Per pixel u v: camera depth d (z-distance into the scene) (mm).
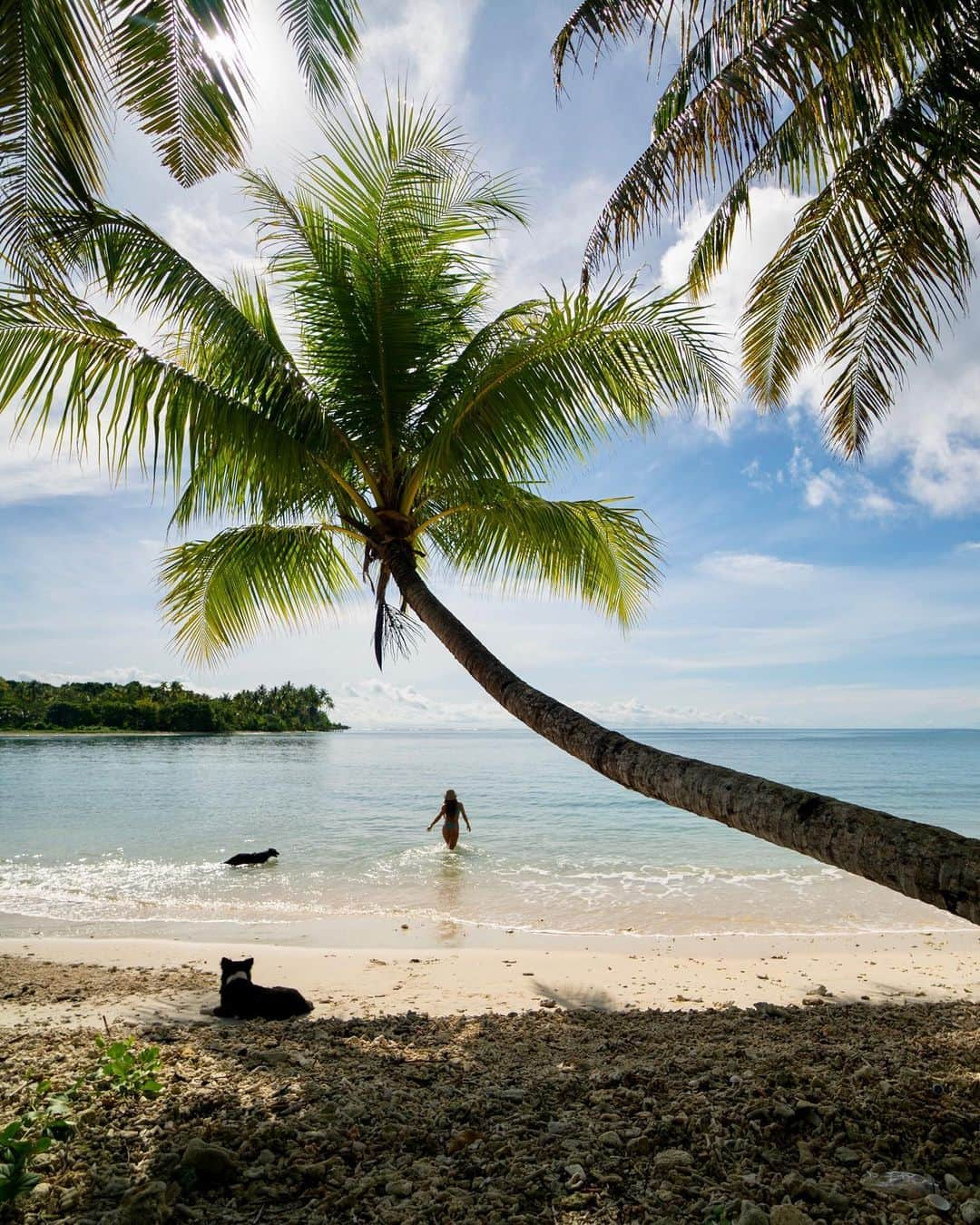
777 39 4840
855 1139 3014
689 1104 3398
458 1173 2795
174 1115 3227
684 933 8922
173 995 6059
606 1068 4094
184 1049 4305
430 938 8602
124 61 3799
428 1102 3514
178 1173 2684
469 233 6758
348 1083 3746
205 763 50156
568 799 26719
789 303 6621
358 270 6531
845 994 6230
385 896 11094
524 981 6668
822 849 2604
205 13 3621
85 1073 3758
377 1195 2629
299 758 60188
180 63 3844
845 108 5297
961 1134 3053
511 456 6145
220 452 5863
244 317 6016
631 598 8266
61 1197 2533
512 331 6238
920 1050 4270
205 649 8352
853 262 5766
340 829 18266
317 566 8016
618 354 5789
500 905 10484
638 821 20312
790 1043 4582
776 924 9422
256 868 13227
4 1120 3145
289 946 8203
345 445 6359
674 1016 5434
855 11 4652
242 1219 2453
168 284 5496
